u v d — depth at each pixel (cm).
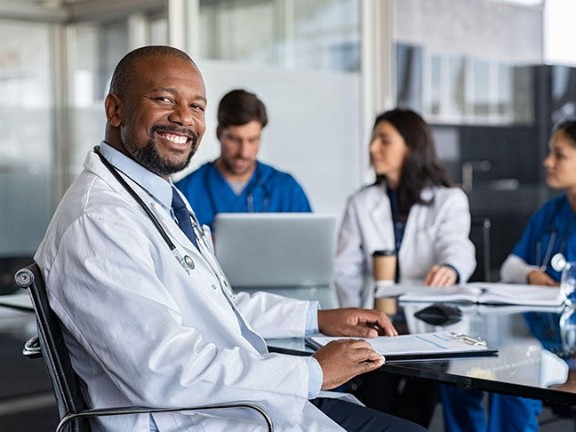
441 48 735
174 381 166
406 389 327
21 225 529
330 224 316
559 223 338
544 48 775
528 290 286
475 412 307
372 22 524
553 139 336
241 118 352
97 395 178
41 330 172
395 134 351
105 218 176
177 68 196
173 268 183
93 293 171
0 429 353
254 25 470
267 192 367
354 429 209
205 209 359
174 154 194
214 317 183
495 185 767
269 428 168
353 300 278
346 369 180
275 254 313
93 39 505
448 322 238
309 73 493
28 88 525
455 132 747
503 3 779
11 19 513
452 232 343
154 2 452
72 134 529
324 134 501
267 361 173
